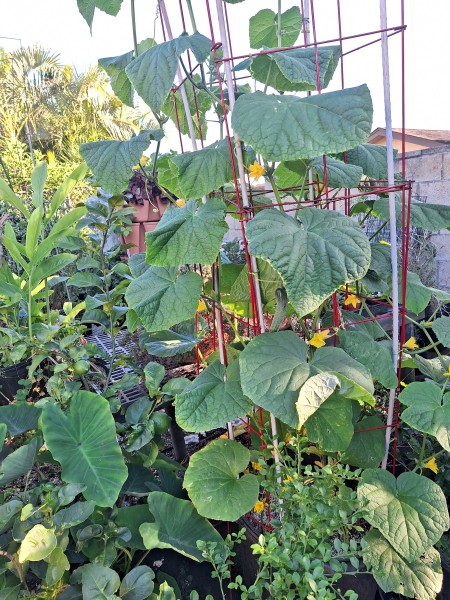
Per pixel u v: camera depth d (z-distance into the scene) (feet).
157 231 4.07
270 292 4.96
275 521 4.14
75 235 6.07
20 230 15.16
